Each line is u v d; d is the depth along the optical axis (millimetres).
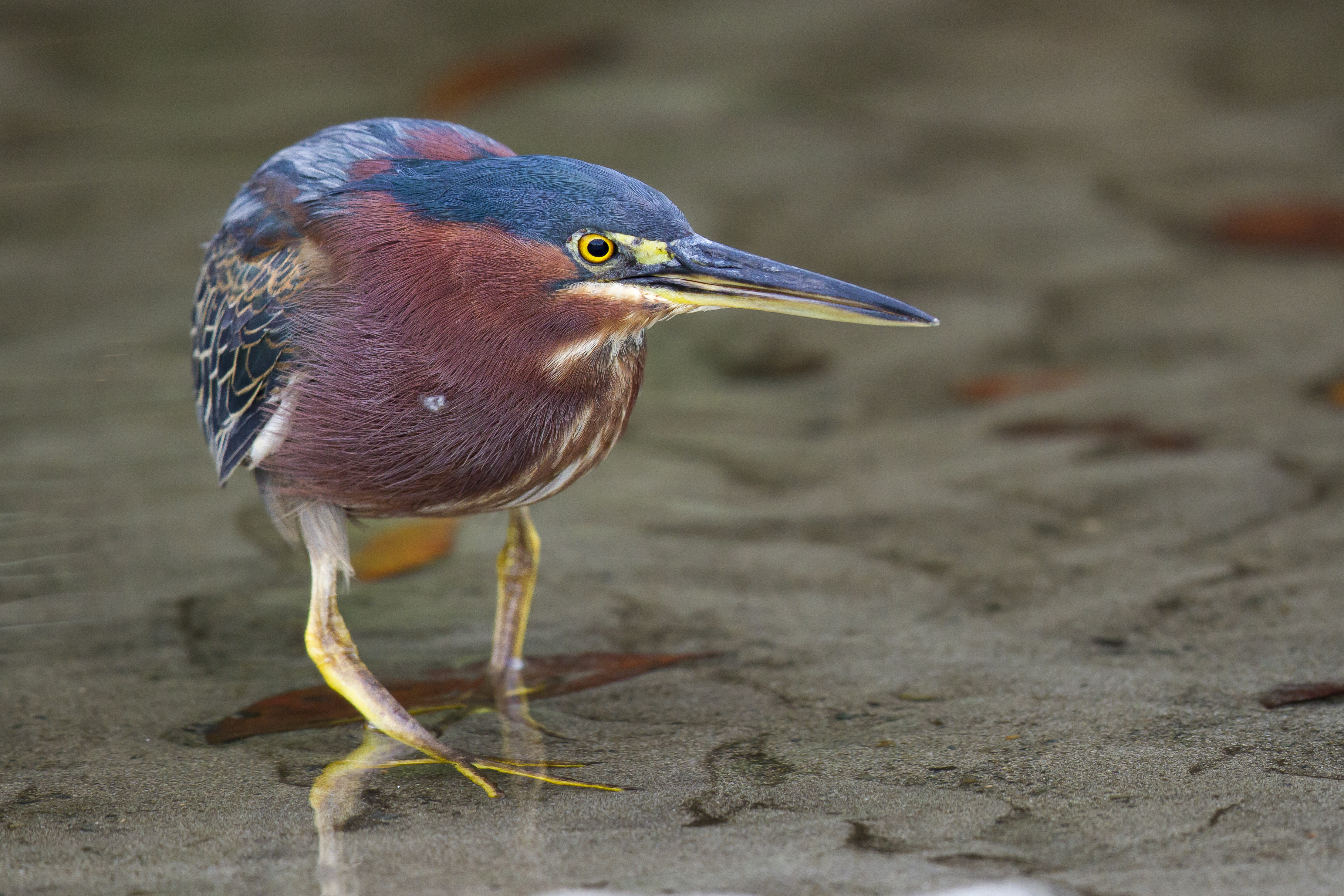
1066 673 7723
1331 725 6902
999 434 11445
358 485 7309
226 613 8781
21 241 15773
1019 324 13648
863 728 7211
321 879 5832
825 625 8539
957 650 8109
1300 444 10805
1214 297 14094
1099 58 22109
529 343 7020
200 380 8305
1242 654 7797
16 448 11188
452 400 7094
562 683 7938
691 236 7031
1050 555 9320
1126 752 6742
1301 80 21016
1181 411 11586
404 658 8320
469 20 24234
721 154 18266
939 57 22234
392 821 6371
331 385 7129
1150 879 5531
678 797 6527
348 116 19734
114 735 7324
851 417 11992
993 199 16891
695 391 12734
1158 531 9539
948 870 5691
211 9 24594
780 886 5602
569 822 6297
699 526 10023
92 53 22328
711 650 8281
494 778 6785
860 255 15312
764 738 7156
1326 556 8969
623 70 21766
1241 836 5844
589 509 10344
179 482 10680
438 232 6988
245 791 6691
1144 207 16594
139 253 15430
